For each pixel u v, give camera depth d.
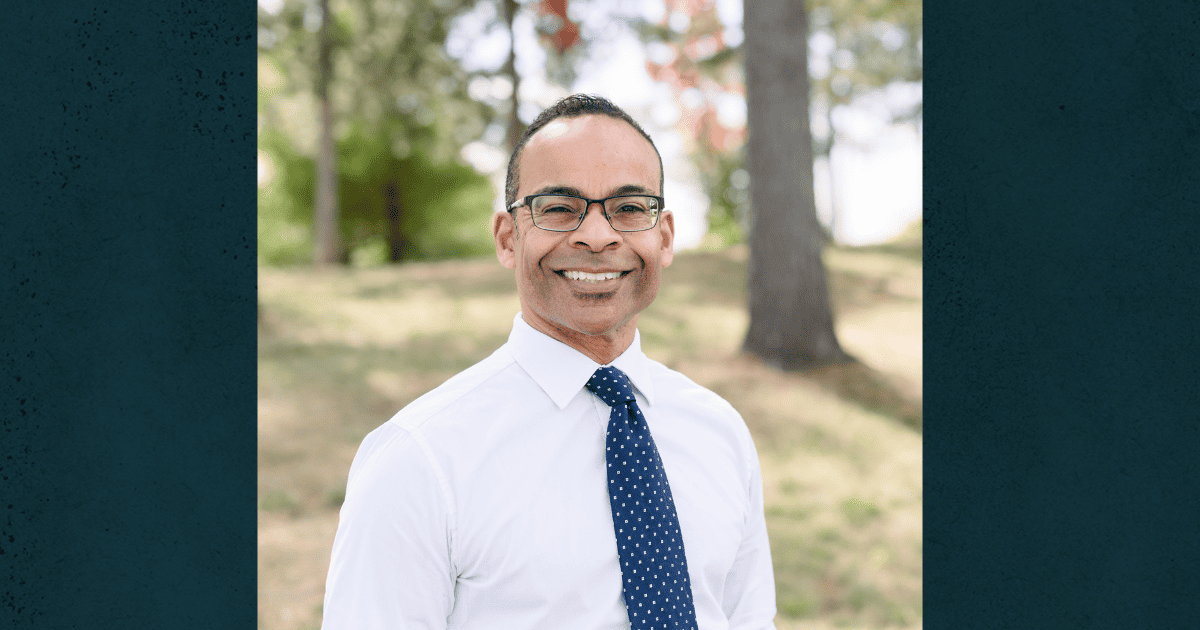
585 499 1.36
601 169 1.34
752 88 8.81
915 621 4.14
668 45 13.17
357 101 18.16
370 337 9.75
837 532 5.14
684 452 1.51
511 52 15.25
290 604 4.28
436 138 19.83
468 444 1.32
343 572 1.24
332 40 17.42
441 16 16.70
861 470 6.15
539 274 1.37
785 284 8.55
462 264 14.27
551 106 1.44
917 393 7.87
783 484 5.91
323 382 7.98
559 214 1.35
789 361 8.47
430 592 1.26
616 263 1.34
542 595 1.31
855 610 4.24
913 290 12.10
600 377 1.42
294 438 6.55
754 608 1.59
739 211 21.36
